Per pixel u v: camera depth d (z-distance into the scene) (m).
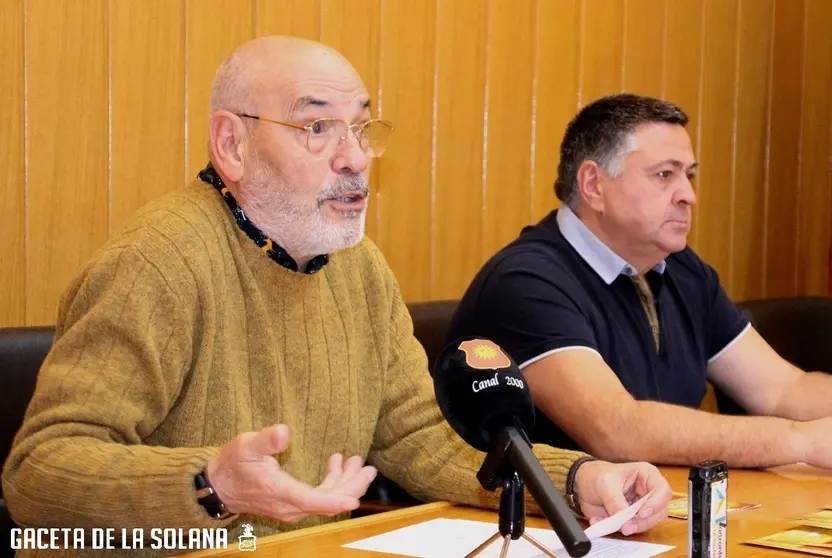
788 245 4.43
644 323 2.46
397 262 3.18
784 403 2.61
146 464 1.39
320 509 1.26
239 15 2.78
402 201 3.18
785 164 4.38
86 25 2.53
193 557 1.33
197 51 2.71
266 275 1.74
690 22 3.96
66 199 2.53
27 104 2.46
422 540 1.42
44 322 2.51
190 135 2.71
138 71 2.62
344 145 1.73
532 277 2.34
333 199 1.73
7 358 1.99
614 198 2.42
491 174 3.38
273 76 1.72
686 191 2.43
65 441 1.45
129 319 1.54
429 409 1.89
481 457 1.75
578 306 2.33
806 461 1.97
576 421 2.15
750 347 2.69
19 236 2.47
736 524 1.51
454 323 2.47
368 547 1.38
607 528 1.39
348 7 3.01
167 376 1.58
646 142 2.41
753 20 4.20
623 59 3.74
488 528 1.51
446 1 3.24
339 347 1.83
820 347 3.62
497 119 3.38
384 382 1.93
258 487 1.29
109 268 1.58
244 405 1.69
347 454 1.83
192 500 1.34
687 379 2.53
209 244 1.67
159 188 2.66
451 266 3.30
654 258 2.47
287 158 1.70
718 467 1.28
